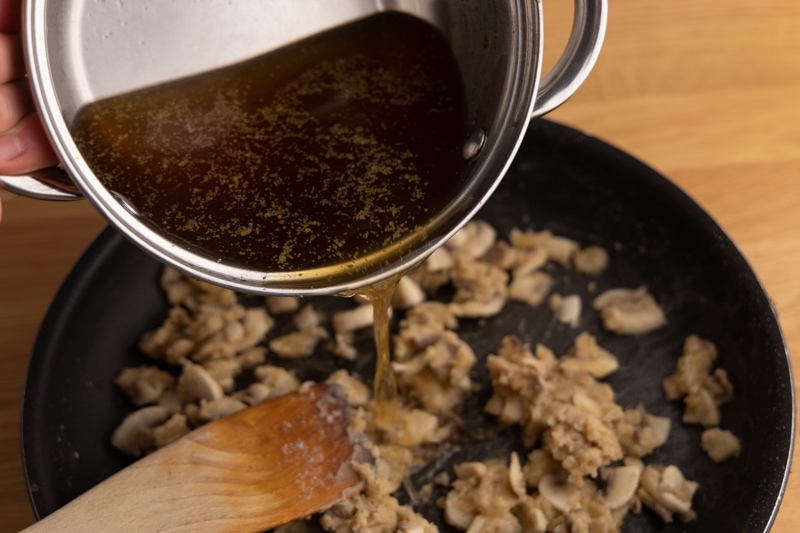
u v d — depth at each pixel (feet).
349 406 1.42
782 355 1.34
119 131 1.20
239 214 1.18
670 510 1.35
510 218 1.64
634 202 1.57
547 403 1.43
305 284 1.15
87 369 1.46
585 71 1.19
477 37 1.22
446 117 1.24
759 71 1.79
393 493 1.40
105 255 1.47
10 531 1.38
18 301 1.57
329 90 1.26
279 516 1.31
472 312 1.55
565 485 1.37
